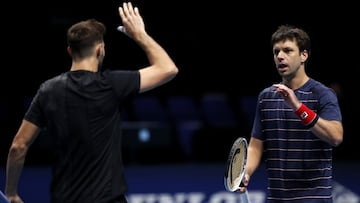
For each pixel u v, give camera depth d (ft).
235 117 89.35
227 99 90.84
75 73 22.98
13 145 23.09
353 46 95.55
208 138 75.92
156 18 93.40
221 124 85.66
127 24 23.45
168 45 94.27
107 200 22.20
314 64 95.30
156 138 71.92
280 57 27.68
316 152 27.68
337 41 95.76
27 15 87.15
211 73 96.02
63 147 22.53
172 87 94.84
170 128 73.15
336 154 75.56
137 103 85.76
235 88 96.43
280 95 28.32
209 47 95.91
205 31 95.50
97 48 23.40
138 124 75.77
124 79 22.76
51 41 88.02
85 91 22.53
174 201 60.59
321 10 95.66
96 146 22.34
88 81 22.63
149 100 86.79
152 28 93.40
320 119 25.80
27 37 87.25
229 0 95.45
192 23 94.99
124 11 23.70
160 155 75.72
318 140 27.61
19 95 85.76
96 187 22.16
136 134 71.00
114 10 88.94
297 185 27.99
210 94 95.66
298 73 28.12
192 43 95.35
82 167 22.34
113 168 22.53
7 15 86.33
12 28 86.58
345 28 95.86
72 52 23.35
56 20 88.02
